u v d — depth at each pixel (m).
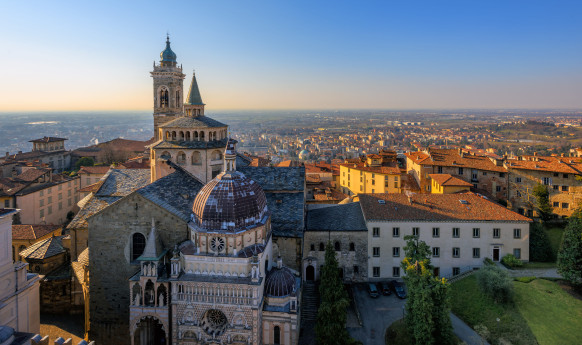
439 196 82.12
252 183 57.72
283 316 53.06
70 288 68.75
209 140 72.69
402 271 75.62
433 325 52.84
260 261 53.03
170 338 53.84
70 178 131.00
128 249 57.75
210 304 52.19
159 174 72.44
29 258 70.31
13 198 106.38
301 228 66.38
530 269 72.62
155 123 125.31
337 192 117.69
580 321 59.16
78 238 68.62
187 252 53.47
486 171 105.88
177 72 124.69
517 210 99.81
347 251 75.31
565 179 93.19
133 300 54.34
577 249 64.56
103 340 59.19
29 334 37.25
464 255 75.31
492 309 62.94
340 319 55.44
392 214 76.00
